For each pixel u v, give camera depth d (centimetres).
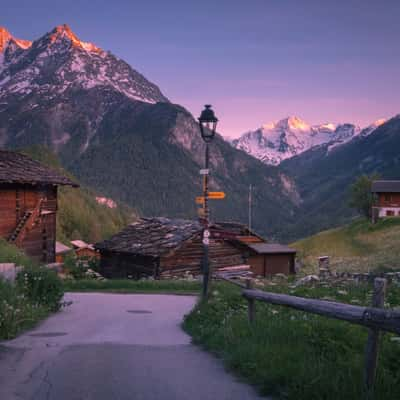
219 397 552
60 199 10212
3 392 557
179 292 2225
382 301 508
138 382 607
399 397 475
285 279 2200
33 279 1455
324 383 525
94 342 905
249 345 720
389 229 8594
